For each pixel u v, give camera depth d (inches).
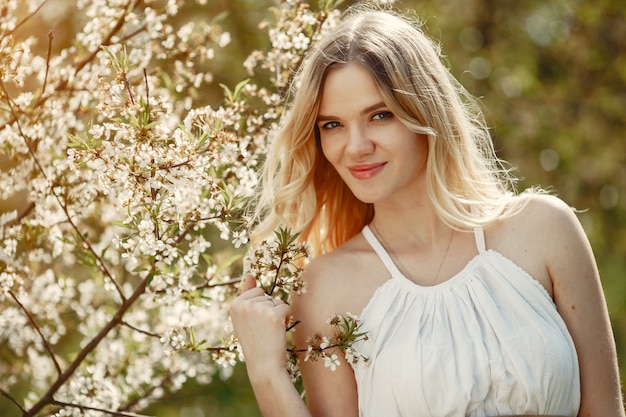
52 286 120.6
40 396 124.6
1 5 106.3
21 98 104.7
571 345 91.5
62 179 104.6
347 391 96.9
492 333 91.6
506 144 311.3
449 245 98.4
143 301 126.6
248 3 189.2
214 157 95.1
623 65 318.0
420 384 90.2
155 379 126.1
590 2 309.0
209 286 103.2
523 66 313.7
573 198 321.4
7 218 110.7
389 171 93.9
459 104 102.3
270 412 91.6
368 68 92.5
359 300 98.0
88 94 108.5
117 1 111.7
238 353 99.6
